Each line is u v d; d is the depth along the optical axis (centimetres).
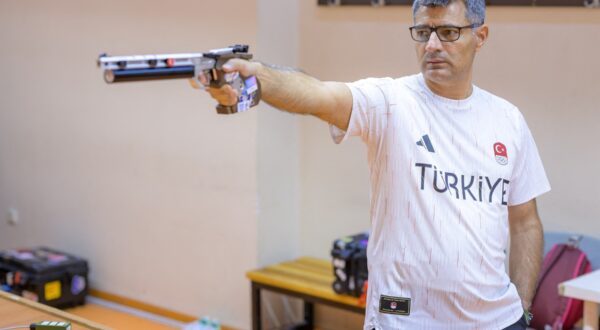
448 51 198
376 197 207
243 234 459
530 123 388
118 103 516
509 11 388
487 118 210
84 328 229
